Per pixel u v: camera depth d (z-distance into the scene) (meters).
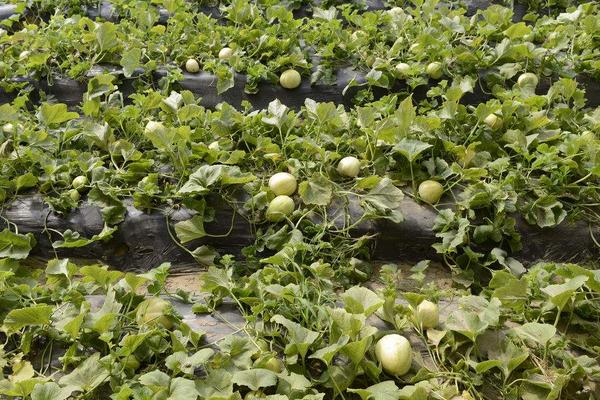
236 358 2.39
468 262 3.20
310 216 3.31
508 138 3.72
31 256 3.33
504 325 2.68
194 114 3.75
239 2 5.18
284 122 3.73
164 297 2.93
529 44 4.50
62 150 3.75
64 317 2.58
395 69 4.46
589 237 3.39
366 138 3.66
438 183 3.42
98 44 4.65
